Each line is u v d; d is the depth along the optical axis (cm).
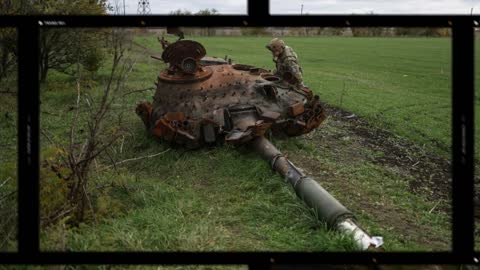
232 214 555
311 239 476
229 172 677
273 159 653
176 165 715
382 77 1658
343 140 934
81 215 498
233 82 791
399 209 609
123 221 504
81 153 519
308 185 555
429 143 955
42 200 484
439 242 514
